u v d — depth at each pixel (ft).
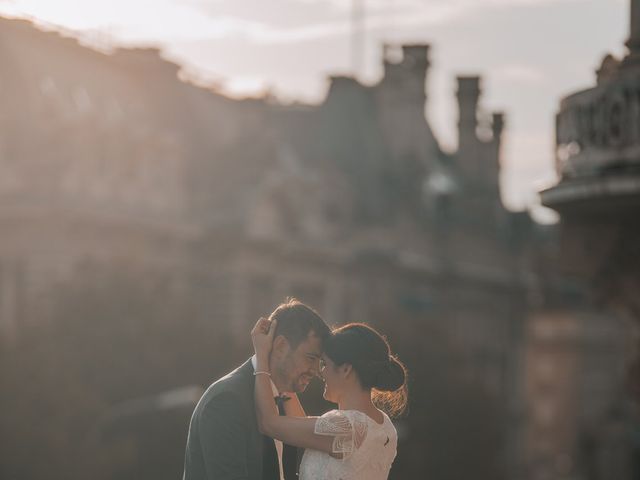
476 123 306.96
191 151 201.57
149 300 148.97
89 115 172.96
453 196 287.28
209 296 192.85
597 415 363.35
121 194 179.52
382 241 250.57
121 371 140.36
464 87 304.30
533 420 346.54
